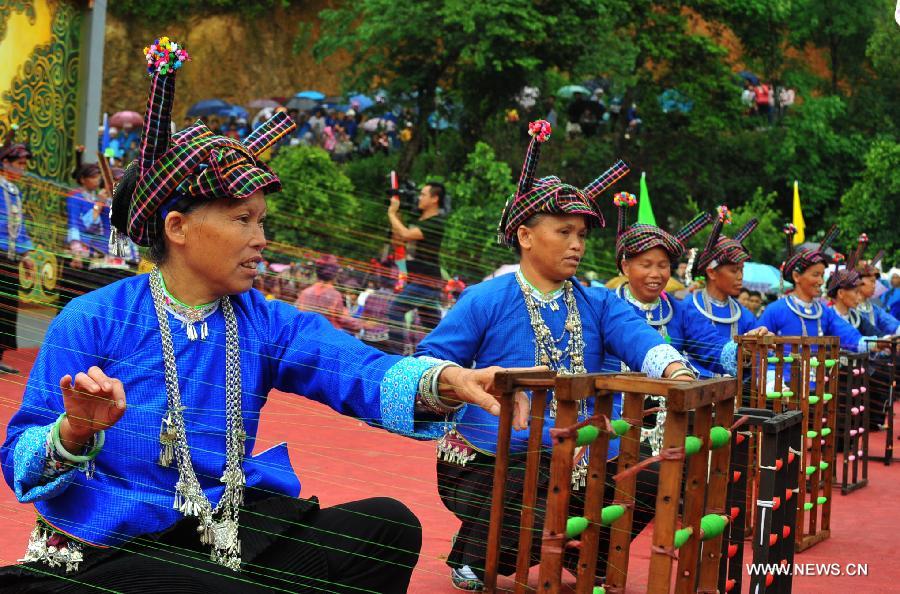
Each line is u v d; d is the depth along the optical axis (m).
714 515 2.69
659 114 23.39
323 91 28.56
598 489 2.38
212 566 2.54
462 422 4.10
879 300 14.39
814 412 5.69
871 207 21.91
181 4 27.70
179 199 2.62
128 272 8.41
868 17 26.17
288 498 2.76
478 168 16.56
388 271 11.21
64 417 2.37
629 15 22.64
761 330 5.69
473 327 4.23
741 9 23.64
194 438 2.63
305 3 28.67
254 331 2.78
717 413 2.70
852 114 26.25
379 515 2.81
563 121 21.94
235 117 23.45
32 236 8.76
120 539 2.53
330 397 2.80
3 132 10.70
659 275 5.77
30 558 2.52
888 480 7.32
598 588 2.45
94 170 9.13
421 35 20.95
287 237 14.08
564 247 4.20
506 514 4.03
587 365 4.25
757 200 22.12
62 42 11.57
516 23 20.33
